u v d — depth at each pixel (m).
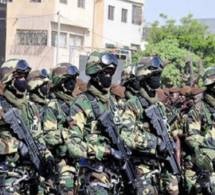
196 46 40.78
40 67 38.72
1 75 7.25
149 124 8.01
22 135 7.21
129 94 9.88
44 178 8.02
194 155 9.24
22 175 7.27
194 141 8.72
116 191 7.47
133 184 7.59
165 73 27.30
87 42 41.72
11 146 7.15
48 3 38.53
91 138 7.24
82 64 21.97
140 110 7.98
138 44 46.06
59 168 9.04
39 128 7.74
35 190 7.51
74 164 9.15
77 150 7.09
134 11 45.41
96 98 7.30
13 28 39.34
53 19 38.41
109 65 7.21
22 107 7.45
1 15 38.81
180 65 16.98
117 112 7.69
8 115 7.11
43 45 38.69
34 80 9.24
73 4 39.88
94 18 42.50
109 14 43.06
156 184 8.16
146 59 8.07
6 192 7.15
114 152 7.26
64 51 39.19
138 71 8.02
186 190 9.73
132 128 7.82
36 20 38.75
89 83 7.33
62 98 9.30
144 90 8.03
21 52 39.12
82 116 7.21
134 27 45.53
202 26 42.47
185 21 42.91
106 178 7.29
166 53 32.66
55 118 9.12
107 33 43.03
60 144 9.01
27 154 7.25
